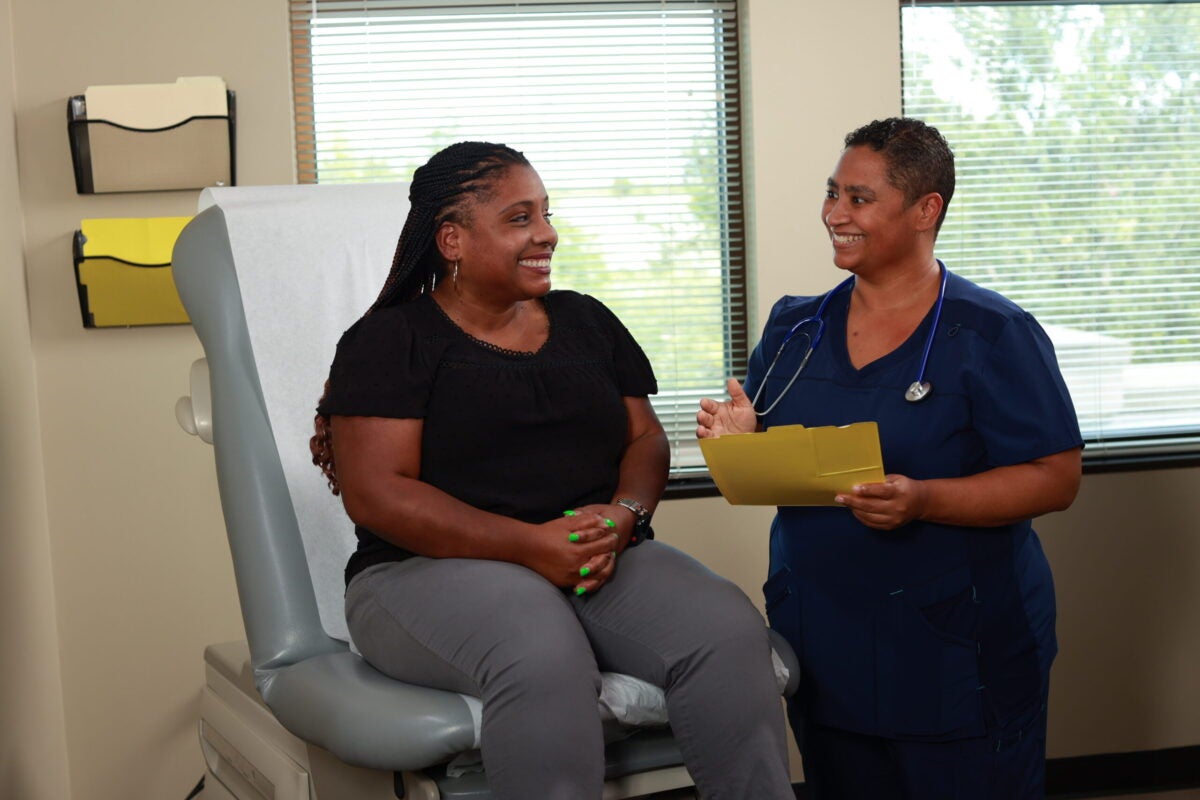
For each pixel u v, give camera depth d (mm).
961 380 1521
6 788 2025
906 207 1538
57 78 2369
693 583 1446
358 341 1497
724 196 2654
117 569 2471
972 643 1549
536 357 1540
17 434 2232
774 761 1361
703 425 1656
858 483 1429
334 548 1689
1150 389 2762
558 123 2602
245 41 2416
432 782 1331
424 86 2562
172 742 2514
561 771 1262
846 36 2541
